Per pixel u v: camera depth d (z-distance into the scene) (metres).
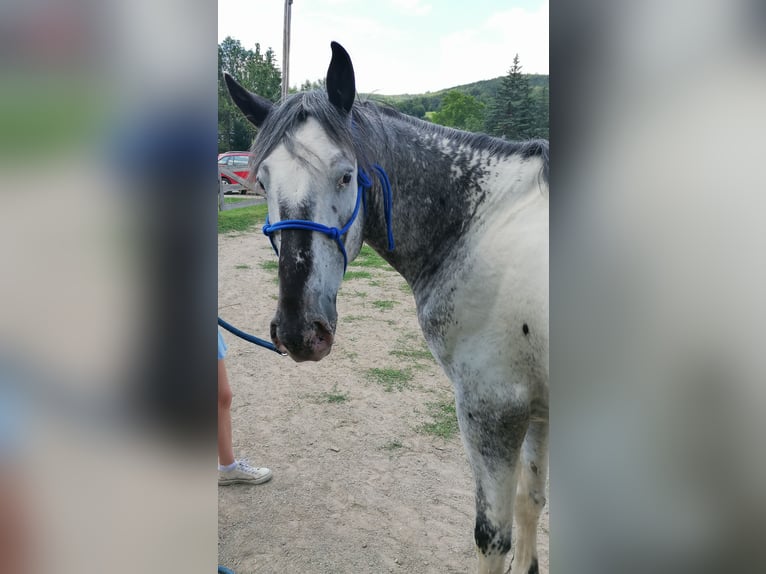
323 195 1.33
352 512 2.28
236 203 11.86
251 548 2.05
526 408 1.42
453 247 1.51
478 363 1.45
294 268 1.30
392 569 1.95
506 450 1.46
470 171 1.51
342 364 3.95
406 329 4.79
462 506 2.32
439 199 1.54
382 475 2.55
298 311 1.29
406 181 1.57
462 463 2.66
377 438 2.89
